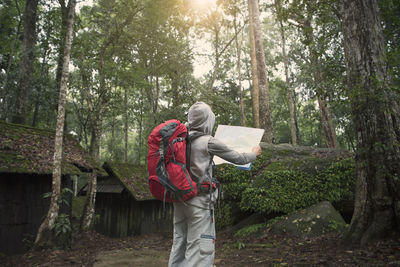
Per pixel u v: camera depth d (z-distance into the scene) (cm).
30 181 815
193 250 200
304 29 651
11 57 1581
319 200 687
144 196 1224
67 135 1039
